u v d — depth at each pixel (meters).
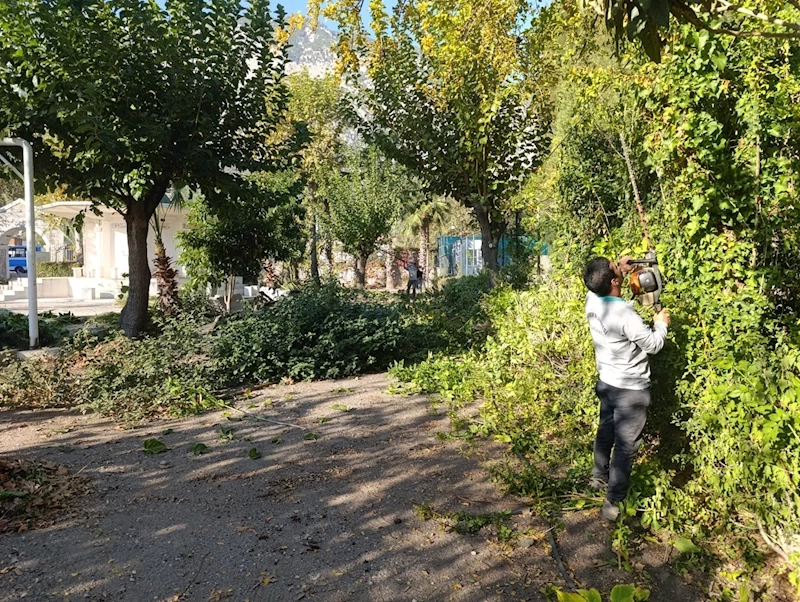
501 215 14.30
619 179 7.55
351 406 7.12
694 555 3.65
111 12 10.60
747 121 4.31
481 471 5.04
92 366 7.70
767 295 4.29
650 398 4.07
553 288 7.16
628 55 5.42
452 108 13.61
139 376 7.45
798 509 3.49
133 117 10.68
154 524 4.16
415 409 6.93
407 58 14.40
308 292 9.89
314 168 30.34
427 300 14.91
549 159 11.09
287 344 8.62
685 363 4.21
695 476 4.26
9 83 10.23
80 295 27.34
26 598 3.28
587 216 8.04
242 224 16.03
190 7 11.07
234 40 11.66
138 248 12.27
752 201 4.32
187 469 5.23
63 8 10.29
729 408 3.74
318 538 3.95
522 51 13.21
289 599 3.28
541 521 4.14
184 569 3.57
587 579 3.49
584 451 5.04
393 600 3.28
